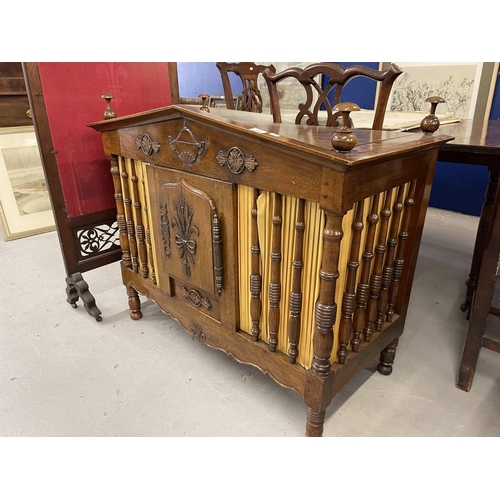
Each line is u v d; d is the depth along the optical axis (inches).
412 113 101.3
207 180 42.7
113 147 55.1
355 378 56.2
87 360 60.1
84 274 88.6
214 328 51.4
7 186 106.8
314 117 62.6
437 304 76.0
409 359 60.4
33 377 56.4
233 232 42.8
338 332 42.5
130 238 61.7
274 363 44.9
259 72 92.3
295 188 35.1
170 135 44.7
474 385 54.9
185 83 179.3
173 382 55.6
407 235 46.9
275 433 47.2
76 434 47.0
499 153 48.0
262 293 44.0
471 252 100.2
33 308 74.3
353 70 55.8
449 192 132.1
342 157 30.3
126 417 49.6
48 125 58.5
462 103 118.4
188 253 48.8
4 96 102.6
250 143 36.8
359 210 36.8
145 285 62.3
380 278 44.5
